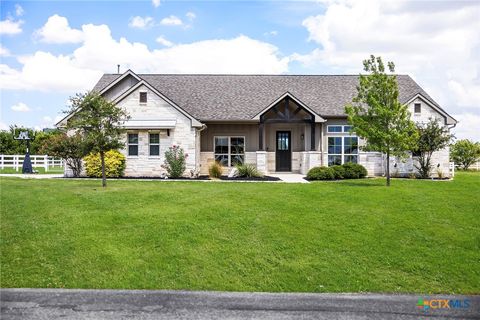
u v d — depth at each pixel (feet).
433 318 21.13
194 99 92.79
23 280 25.93
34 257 29.40
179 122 78.18
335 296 24.30
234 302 23.08
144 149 78.28
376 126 59.93
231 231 35.50
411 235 35.29
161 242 32.63
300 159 89.56
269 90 96.27
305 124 87.51
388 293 24.99
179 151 77.87
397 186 59.72
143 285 25.72
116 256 29.78
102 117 57.26
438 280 27.12
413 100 82.12
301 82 99.60
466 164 124.98
